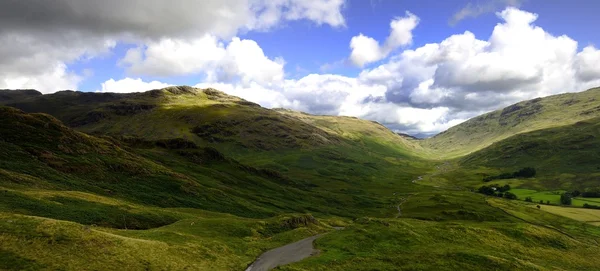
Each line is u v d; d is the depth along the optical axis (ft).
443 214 649.20
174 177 492.13
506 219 618.44
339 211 635.25
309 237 301.63
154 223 297.12
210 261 197.26
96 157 447.42
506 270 217.77
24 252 138.31
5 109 444.55
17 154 365.61
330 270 200.54
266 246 259.19
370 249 248.11
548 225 580.71
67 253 147.84
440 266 214.69
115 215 279.28
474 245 293.23
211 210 427.74
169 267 169.27
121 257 160.76
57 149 420.77
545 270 229.66
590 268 290.76
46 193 275.18
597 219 635.25
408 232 289.53
